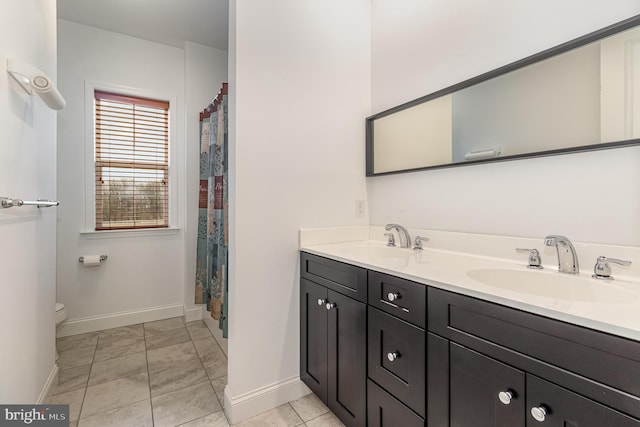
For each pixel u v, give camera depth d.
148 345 2.33
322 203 1.80
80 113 2.52
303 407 1.64
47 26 1.56
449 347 0.94
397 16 1.83
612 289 0.94
